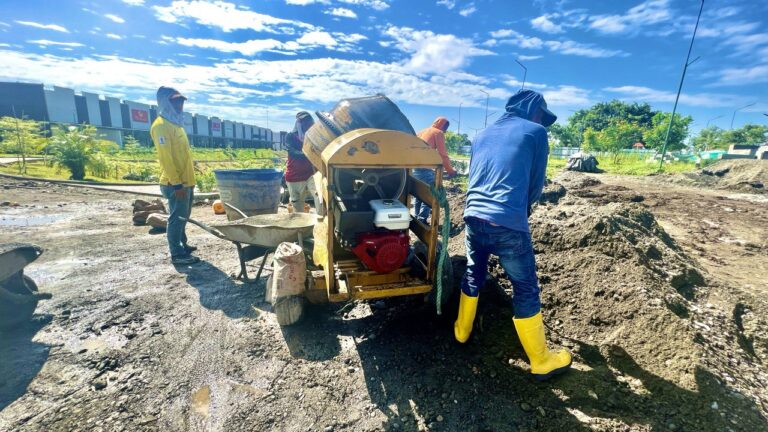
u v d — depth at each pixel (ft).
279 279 10.42
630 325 9.53
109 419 7.14
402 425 7.20
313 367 8.94
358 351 9.59
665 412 7.17
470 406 7.65
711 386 7.53
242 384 8.29
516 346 9.58
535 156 8.35
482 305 11.16
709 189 44.60
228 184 18.75
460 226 18.57
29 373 8.41
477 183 8.73
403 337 10.18
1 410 7.26
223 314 11.45
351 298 9.23
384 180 10.64
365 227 9.40
